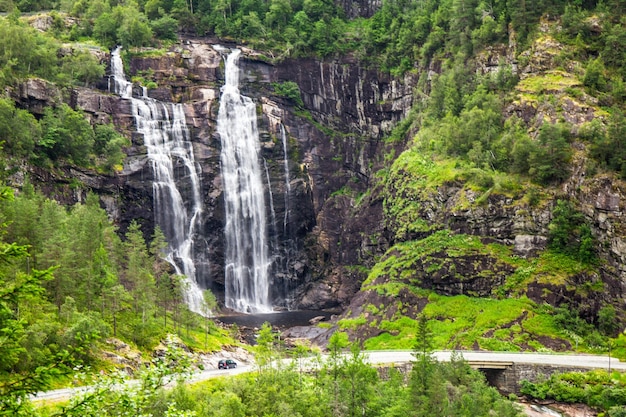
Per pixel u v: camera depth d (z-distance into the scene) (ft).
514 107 447.83
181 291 405.80
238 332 412.77
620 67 445.78
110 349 273.13
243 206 545.03
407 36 584.81
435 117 494.59
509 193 399.85
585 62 452.35
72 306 273.54
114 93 529.45
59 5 636.48
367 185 588.09
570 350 337.52
